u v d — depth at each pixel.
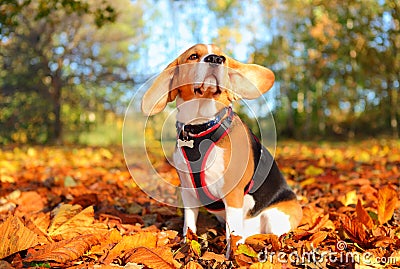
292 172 2.83
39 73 6.77
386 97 7.47
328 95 8.26
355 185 2.29
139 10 7.35
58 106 6.86
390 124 7.68
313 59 7.75
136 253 1.22
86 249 1.29
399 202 1.79
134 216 1.66
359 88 7.95
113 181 2.60
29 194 1.96
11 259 1.23
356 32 6.51
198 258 1.27
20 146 6.03
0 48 6.57
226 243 1.38
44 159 4.12
